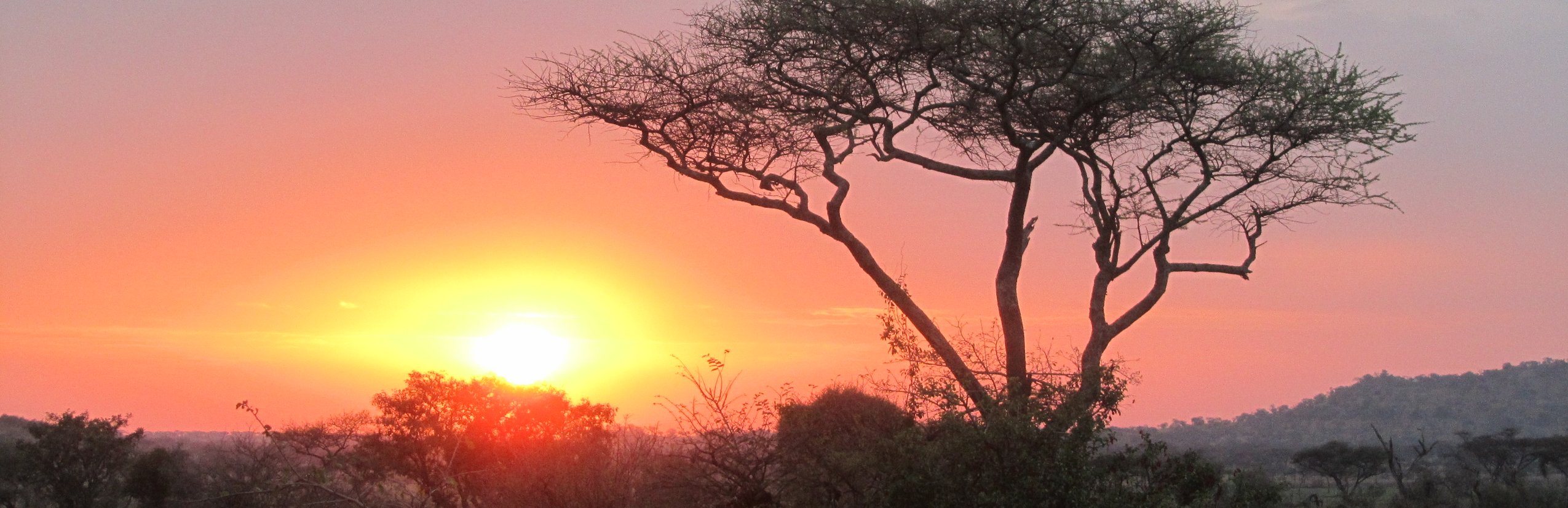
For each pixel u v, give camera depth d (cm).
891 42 1419
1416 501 5762
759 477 1286
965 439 1095
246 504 2245
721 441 1275
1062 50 1405
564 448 1521
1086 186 1642
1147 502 1115
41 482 3575
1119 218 1609
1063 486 1080
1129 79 1441
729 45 1455
